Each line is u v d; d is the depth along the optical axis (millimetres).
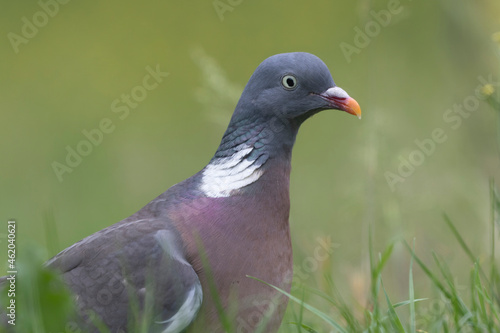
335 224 15164
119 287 8039
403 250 12195
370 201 11438
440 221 13609
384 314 9477
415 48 22344
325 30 26078
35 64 25328
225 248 8180
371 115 12070
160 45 26109
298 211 16453
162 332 7984
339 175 17109
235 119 8828
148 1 27203
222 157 8727
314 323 9711
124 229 8297
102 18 26828
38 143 21875
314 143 20953
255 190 8508
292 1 26734
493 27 14430
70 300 7328
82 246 8297
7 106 23672
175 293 7969
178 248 8148
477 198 14016
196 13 26891
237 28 26484
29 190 18875
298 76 8805
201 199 8422
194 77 25016
